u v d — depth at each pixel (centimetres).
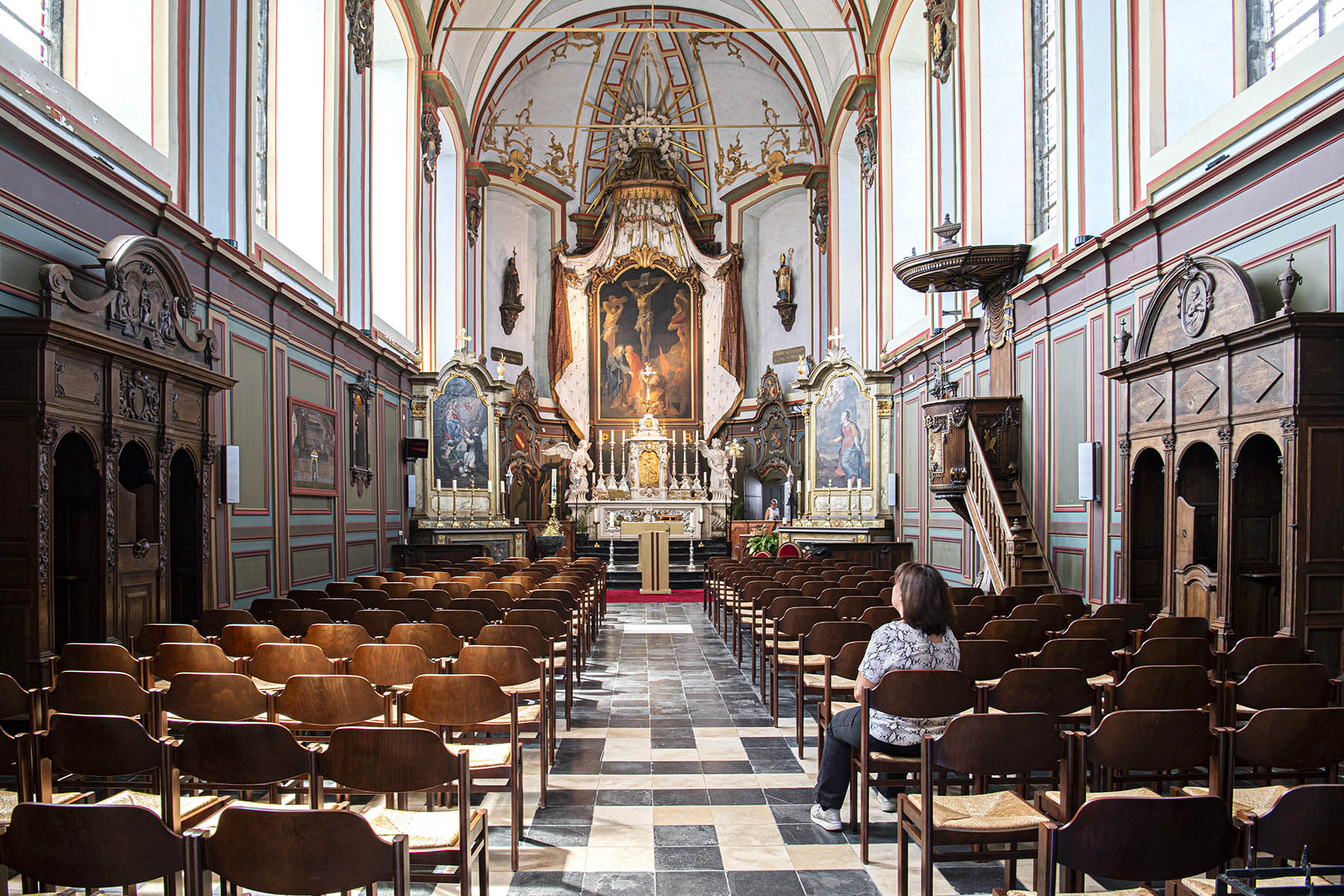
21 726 592
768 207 2855
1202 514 766
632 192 2820
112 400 689
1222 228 793
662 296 2862
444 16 2028
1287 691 452
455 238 2322
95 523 685
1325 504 612
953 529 1553
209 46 955
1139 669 446
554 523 2381
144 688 488
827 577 1091
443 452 1875
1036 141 1314
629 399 2842
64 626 693
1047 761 360
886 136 1964
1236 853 271
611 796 550
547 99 2780
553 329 2811
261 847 262
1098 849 265
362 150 1552
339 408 1373
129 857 265
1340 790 264
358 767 336
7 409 600
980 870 436
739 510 2753
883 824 500
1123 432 859
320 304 1316
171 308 796
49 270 622
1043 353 1171
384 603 830
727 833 487
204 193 940
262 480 1070
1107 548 978
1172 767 358
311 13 1391
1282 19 798
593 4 2505
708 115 2858
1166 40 916
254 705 443
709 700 832
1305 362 615
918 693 432
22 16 776
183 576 848
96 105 750
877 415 1969
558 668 796
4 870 284
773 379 2705
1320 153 675
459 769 335
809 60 2467
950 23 1517
